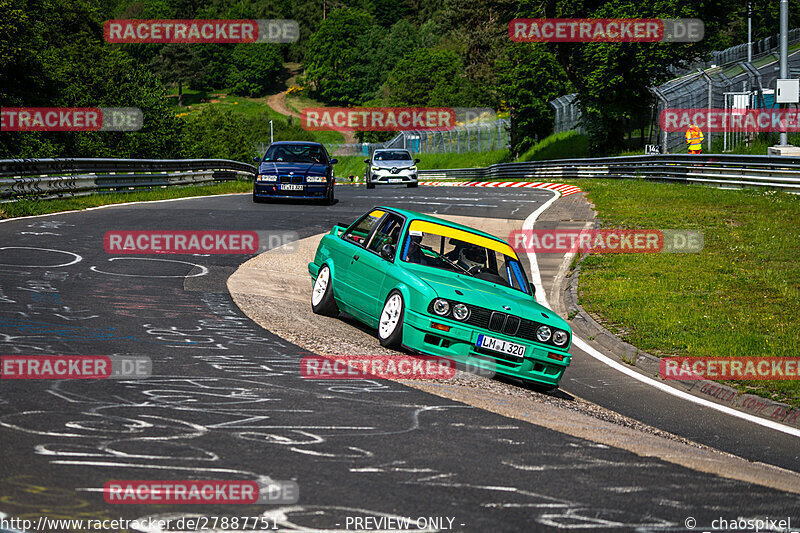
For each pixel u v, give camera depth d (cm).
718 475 1994
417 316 3100
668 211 8538
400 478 1730
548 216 8588
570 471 1886
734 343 3994
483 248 3600
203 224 6844
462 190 12681
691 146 12738
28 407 2033
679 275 5659
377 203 9550
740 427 2878
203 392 2333
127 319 3325
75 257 4866
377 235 3681
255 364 2755
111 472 1634
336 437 1998
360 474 1736
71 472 1617
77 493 1514
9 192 7225
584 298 5144
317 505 1538
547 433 2244
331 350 3131
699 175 11338
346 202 9669
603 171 14800
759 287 5231
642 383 3506
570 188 12244
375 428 2109
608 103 18762
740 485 1920
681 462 2086
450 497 1638
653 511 1655
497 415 2397
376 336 3591
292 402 2305
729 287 5275
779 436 2789
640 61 17525
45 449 1736
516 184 14300
